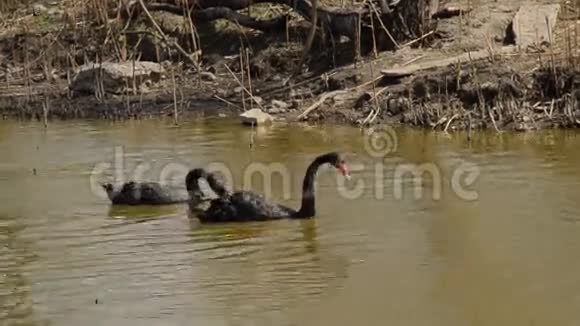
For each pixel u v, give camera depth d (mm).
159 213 16406
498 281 13000
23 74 27609
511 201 16094
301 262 13914
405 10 24469
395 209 16031
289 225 15531
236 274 13523
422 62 23219
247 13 28062
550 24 23609
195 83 25453
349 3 26547
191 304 12570
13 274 13734
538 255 13805
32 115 24203
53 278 13547
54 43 28391
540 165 18031
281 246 14594
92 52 27766
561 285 12805
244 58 26031
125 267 13875
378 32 24688
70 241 15023
